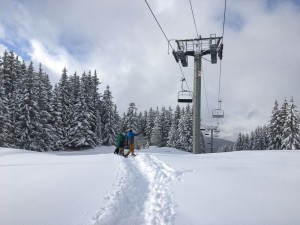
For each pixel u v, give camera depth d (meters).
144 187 7.73
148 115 96.81
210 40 22.58
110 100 69.75
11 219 4.91
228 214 5.32
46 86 57.38
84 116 58.41
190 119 76.88
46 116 52.06
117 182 7.65
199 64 22.92
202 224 4.93
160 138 86.38
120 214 5.51
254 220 5.02
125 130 79.75
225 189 6.91
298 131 50.44
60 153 50.41
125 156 14.25
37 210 5.35
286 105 54.00
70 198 6.10
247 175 8.47
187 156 14.72
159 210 5.77
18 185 7.14
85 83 65.44
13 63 56.72
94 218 5.06
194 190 6.94
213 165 10.55
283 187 7.03
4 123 42.03
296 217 5.13
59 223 4.78
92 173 8.70
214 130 56.53
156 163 11.24
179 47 22.95
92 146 59.06
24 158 13.63
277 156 13.90
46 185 7.13
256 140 94.94
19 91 48.75
